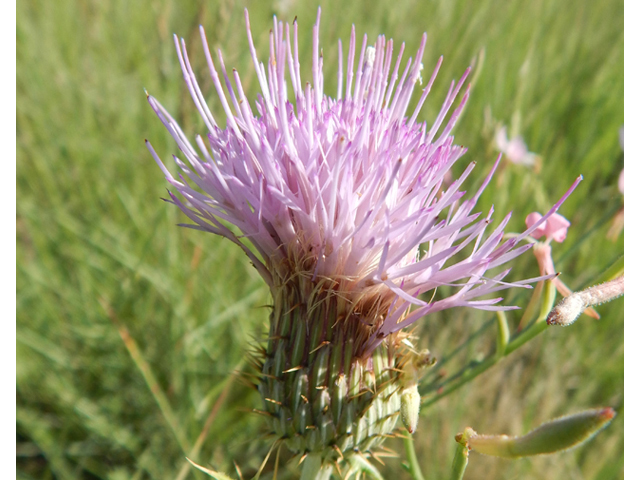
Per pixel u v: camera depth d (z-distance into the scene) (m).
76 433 0.14
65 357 0.14
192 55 0.14
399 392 0.08
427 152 0.07
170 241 0.15
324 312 0.08
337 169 0.07
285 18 0.18
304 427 0.08
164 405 0.13
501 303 0.15
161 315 0.14
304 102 0.08
